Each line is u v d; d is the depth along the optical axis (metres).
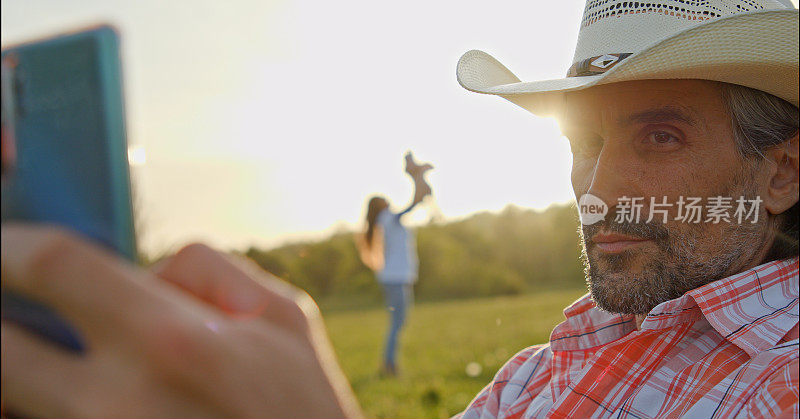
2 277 0.36
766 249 1.38
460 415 1.81
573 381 1.36
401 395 4.98
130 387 0.37
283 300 0.46
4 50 0.41
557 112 1.62
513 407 1.63
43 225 0.39
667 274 1.33
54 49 0.41
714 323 1.25
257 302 0.46
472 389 5.01
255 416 0.39
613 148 1.37
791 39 1.19
